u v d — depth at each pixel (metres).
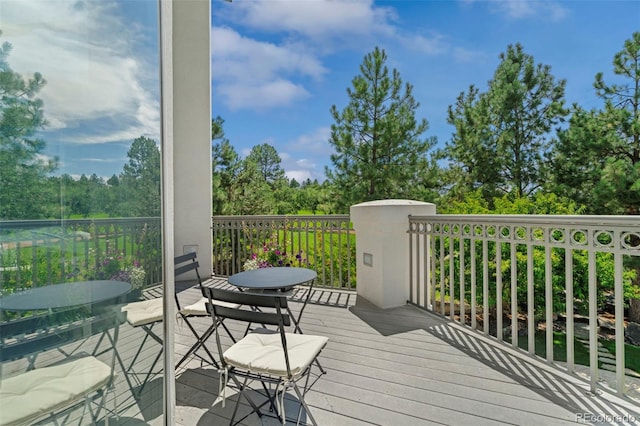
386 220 3.62
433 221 3.32
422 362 2.41
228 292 1.71
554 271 6.69
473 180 10.70
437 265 7.27
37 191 0.95
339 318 3.39
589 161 8.38
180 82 5.41
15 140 0.90
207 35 5.55
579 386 2.01
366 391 2.06
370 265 3.92
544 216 2.19
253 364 1.69
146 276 1.31
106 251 1.15
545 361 2.29
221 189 9.87
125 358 1.22
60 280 1.01
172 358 1.43
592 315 1.93
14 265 0.91
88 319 1.09
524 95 9.96
